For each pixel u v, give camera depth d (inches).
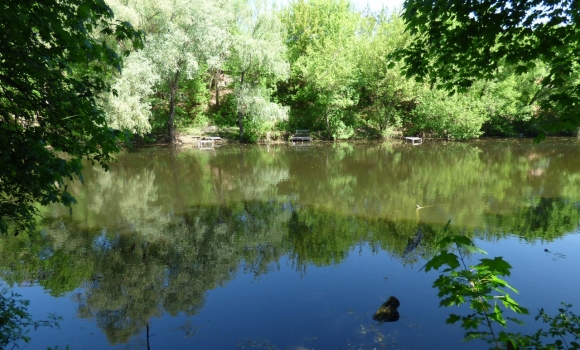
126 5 767.1
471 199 423.5
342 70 1024.9
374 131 1189.1
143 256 272.4
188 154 818.2
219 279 234.7
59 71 119.4
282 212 385.4
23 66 110.7
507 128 1154.7
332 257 264.8
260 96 948.6
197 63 834.2
